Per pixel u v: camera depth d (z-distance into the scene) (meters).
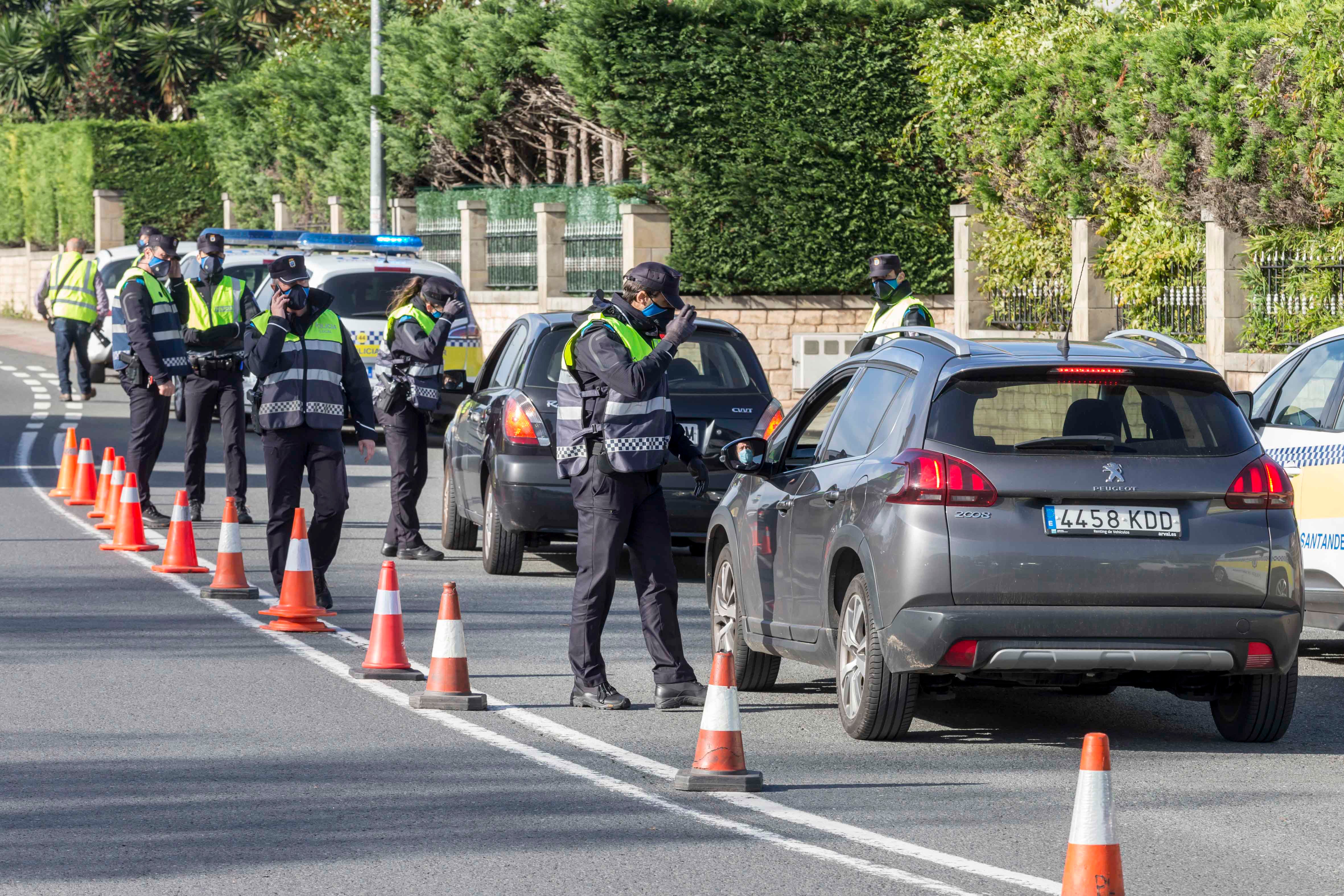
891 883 21.14
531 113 118.69
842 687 29.67
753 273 99.38
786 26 97.94
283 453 41.91
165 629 38.97
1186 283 72.44
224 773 26.48
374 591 44.94
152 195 181.38
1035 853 22.50
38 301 102.31
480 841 22.89
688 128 98.38
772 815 24.34
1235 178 66.62
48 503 62.16
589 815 24.27
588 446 31.53
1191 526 27.62
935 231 99.94
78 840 22.77
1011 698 33.97
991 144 83.50
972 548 27.27
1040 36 84.06
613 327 31.19
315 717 30.50
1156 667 27.55
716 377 46.47
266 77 159.75
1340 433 36.19
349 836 23.08
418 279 50.25
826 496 30.12
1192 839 23.36
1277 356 65.94
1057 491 27.47
